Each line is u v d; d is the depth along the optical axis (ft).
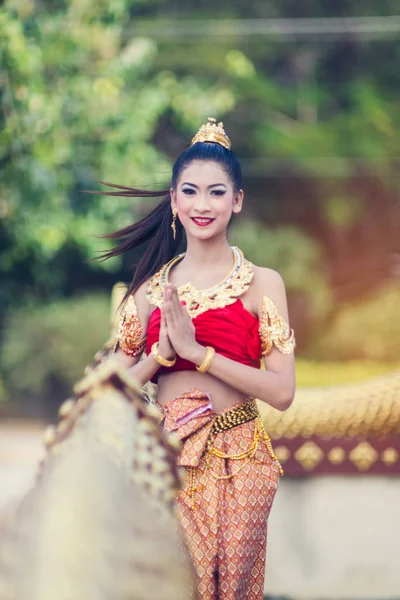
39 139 45.01
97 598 3.43
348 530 17.78
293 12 83.61
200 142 11.41
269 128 82.43
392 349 69.92
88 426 3.97
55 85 49.52
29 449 41.42
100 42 51.01
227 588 10.64
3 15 42.55
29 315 57.47
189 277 11.42
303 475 17.81
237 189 11.47
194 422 10.81
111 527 3.58
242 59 76.69
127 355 11.76
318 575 17.71
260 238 74.54
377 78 85.56
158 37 76.79
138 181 51.78
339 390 17.98
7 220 47.11
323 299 74.28
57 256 59.16
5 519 3.64
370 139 82.58
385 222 86.89
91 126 49.90
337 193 86.28
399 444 17.69
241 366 10.78
